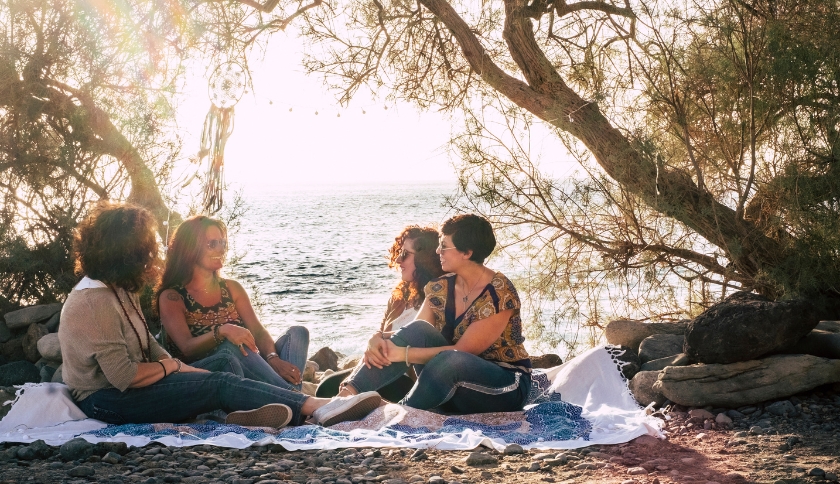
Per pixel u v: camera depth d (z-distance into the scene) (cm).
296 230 5475
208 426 390
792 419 419
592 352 479
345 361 720
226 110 542
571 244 715
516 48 685
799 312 445
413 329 427
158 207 623
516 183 681
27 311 577
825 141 570
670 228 691
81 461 341
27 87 588
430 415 403
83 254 383
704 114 626
